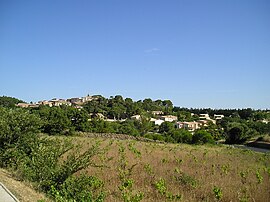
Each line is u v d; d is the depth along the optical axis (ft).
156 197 44.52
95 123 212.23
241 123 280.92
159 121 409.08
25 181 44.88
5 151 55.93
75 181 41.86
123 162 70.13
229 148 152.35
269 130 270.05
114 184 49.93
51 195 39.50
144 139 177.27
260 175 60.29
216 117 542.57
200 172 64.49
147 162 74.79
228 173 66.03
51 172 42.73
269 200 45.50
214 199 45.32
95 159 72.13
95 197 42.24
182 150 117.80
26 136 57.11
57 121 158.10
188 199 44.29
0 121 56.70
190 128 346.33
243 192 48.57
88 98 541.34
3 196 34.96
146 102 565.94
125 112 404.16
